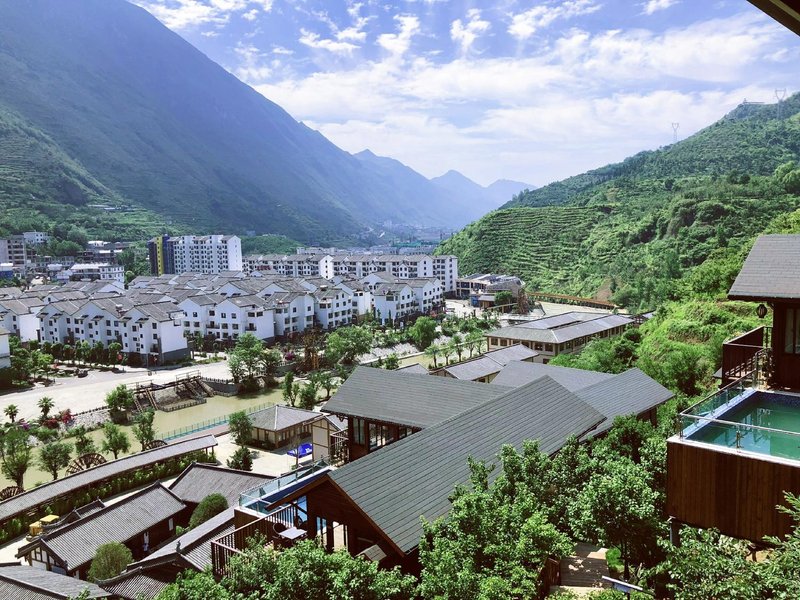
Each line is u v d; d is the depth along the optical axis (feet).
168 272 654.12
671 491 45.42
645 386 118.83
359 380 100.63
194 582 48.75
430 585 43.50
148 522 127.85
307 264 602.44
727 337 160.15
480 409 78.84
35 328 353.10
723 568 38.24
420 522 56.49
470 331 363.56
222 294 397.19
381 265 560.61
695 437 44.88
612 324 296.10
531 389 89.45
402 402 91.81
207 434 209.26
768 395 51.47
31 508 142.61
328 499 60.54
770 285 53.26
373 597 43.52
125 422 229.04
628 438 81.20
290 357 303.48
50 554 113.91
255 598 49.08
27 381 278.87
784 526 40.01
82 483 153.17
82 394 258.16
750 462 41.52
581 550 69.97
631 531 52.42
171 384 257.55
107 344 332.19
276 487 84.79
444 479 63.98
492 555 47.03
